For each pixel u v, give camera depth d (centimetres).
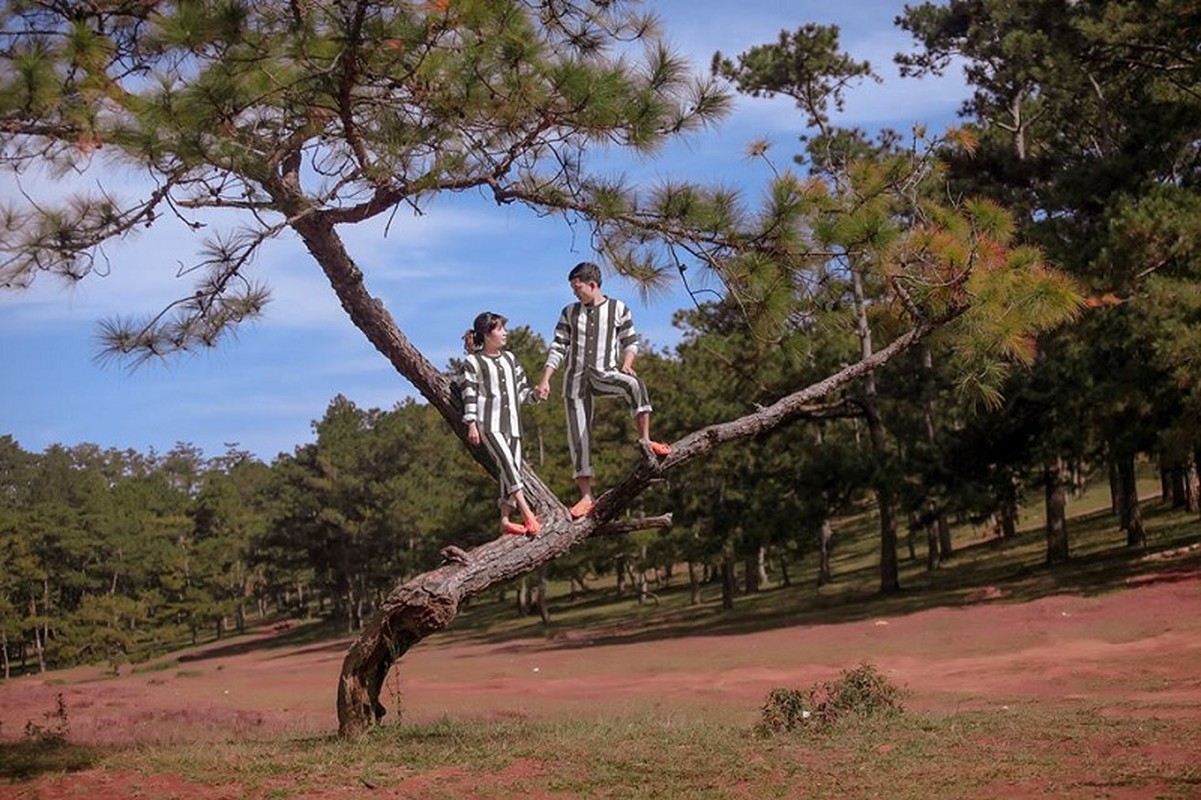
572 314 933
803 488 3634
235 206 920
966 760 802
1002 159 3381
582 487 960
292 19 861
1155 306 2397
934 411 3906
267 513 8488
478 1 858
